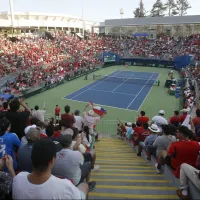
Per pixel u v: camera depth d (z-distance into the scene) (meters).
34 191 2.53
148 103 32.06
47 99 33.94
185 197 5.40
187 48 64.56
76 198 2.64
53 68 45.91
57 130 7.66
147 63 63.34
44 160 2.57
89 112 11.37
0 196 2.89
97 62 59.34
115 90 39.16
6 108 9.93
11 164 3.69
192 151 5.95
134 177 7.45
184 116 12.10
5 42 54.34
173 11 116.69
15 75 39.84
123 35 88.31
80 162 4.23
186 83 36.62
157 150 7.96
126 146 14.96
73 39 73.00
